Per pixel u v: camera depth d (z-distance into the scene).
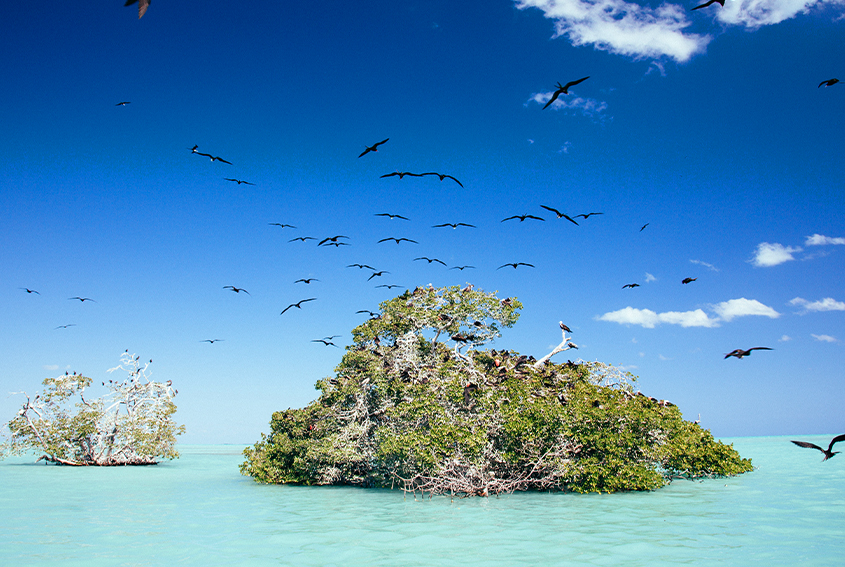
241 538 14.95
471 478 23.66
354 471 29.31
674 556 12.62
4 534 15.70
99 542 14.55
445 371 25.25
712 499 21.62
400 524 16.88
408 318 29.64
